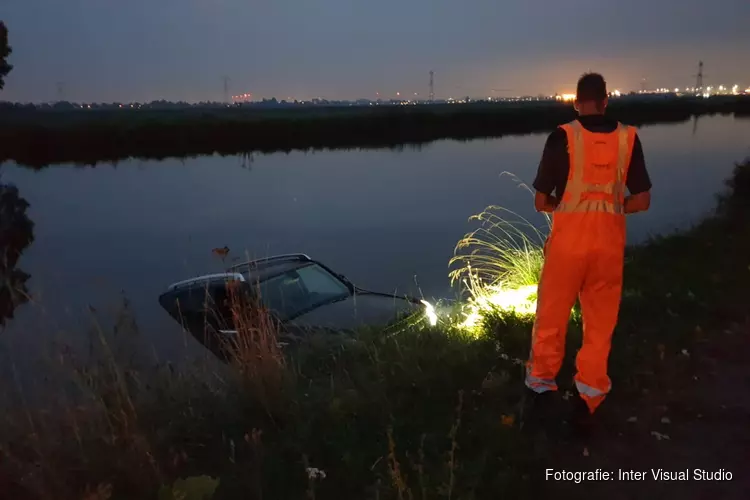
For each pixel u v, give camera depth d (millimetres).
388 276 11188
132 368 4336
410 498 2676
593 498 2773
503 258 8070
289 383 4090
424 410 3656
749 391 3645
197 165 41125
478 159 39625
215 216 20156
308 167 37781
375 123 67812
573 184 3076
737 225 9469
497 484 2838
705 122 82625
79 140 51375
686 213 15000
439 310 6605
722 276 6188
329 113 79062
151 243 15711
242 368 4094
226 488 2979
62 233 17328
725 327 4719
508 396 3727
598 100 3104
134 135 53562
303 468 3137
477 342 4695
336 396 3898
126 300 6688
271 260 7633
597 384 3195
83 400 3775
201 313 6422
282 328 5879
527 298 6023
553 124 80250
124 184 30938
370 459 3164
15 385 4027
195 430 3576
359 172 33719
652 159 31531
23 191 28156
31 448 3346
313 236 16031
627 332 4703
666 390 3732
